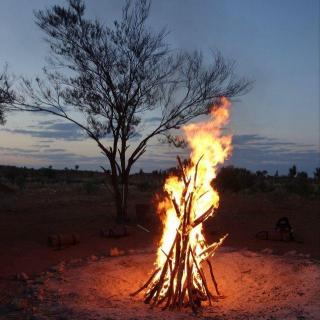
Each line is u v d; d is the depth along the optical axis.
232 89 15.52
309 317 6.19
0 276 8.71
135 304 7.25
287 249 11.39
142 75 15.23
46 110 15.16
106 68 15.00
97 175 57.50
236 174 30.19
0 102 14.77
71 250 11.04
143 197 25.25
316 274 8.12
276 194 24.45
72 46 15.09
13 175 42.16
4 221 15.98
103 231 12.80
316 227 14.70
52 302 7.14
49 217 17.06
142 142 15.53
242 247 11.60
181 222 7.43
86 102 15.02
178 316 6.64
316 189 26.58
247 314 6.64
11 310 6.91
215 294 8.05
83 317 6.36
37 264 9.62
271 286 8.08
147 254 9.94
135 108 15.34
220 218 16.59
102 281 8.13
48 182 40.66
